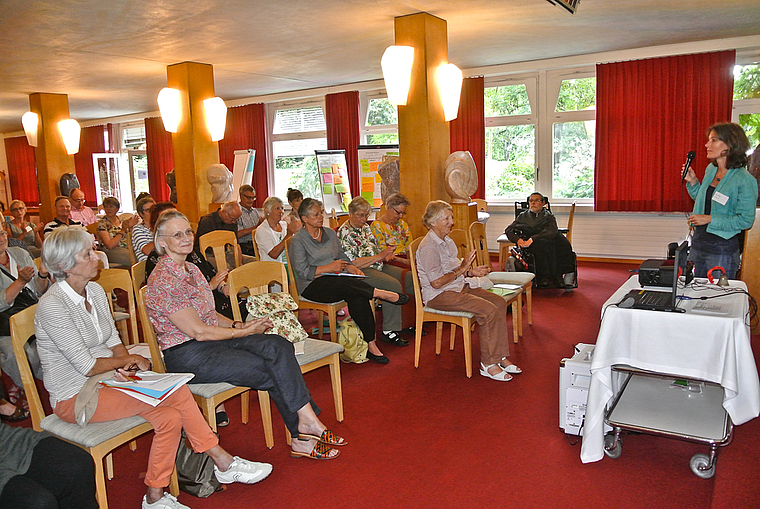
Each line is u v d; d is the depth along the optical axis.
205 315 2.53
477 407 3.12
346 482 2.38
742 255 4.12
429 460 2.54
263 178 10.29
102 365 2.10
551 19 5.23
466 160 4.93
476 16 5.01
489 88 8.18
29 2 4.12
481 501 2.21
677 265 2.33
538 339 4.37
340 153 8.61
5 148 14.03
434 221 3.62
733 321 2.15
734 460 2.33
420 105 4.91
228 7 4.45
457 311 3.60
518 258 5.81
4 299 2.96
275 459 2.60
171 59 6.32
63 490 1.79
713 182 3.57
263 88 9.17
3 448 1.85
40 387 3.43
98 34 5.10
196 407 2.26
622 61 7.08
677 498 2.19
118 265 5.31
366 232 4.47
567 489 2.27
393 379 3.58
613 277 6.63
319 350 2.84
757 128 6.64
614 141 7.25
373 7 4.59
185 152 6.64
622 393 2.74
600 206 7.45
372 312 3.86
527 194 8.17
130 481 2.48
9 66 6.37
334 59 6.86
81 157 12.99
